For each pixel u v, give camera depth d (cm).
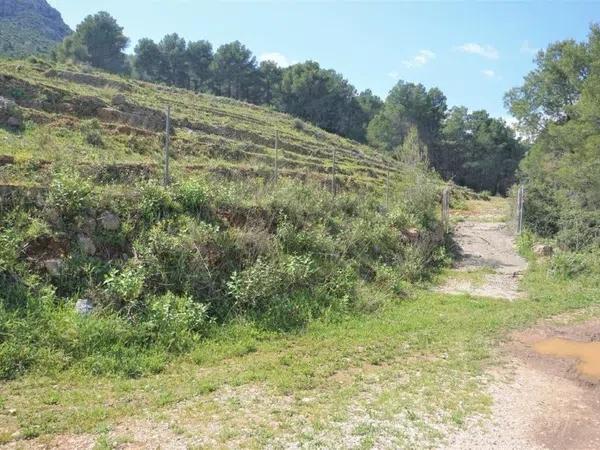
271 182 1353
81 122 1664
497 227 2080
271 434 514
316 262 1121
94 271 819
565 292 1272
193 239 930
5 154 1029
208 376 671
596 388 697
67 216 858
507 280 1421
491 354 815
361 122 7225
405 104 6431
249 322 876
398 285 1212
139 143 1677
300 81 6531
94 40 6294
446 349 830
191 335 791
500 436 543
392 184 2144
